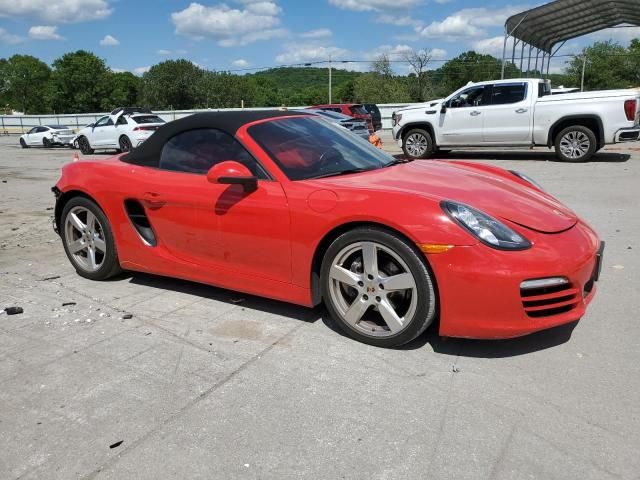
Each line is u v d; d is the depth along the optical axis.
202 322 3.53
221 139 3.65
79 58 79.19
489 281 2.70
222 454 2.23
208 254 3.65
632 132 11.00
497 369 2.83
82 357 3.08
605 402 2.51
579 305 2.89
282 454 2.21
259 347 3.15
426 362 2.93
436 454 2.18
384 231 2.91
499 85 12.35
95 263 4.39
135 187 3.93
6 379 2.86
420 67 63.47
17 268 4.85
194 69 75.06
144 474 2.12
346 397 2.61
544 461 2.12
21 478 2.12
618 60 74.81
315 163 3.51
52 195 9.47
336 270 3.12
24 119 44.78
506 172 3.99
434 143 13.40
